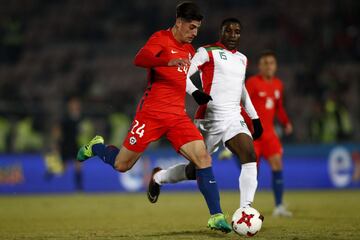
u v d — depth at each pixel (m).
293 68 80.38
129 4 92.00
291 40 84.50
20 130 62.09
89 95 77.62
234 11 90.56
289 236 22.72
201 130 25.45
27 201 48.03
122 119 64.31
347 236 22.69
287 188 62.25
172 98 22.73
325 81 74.81
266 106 34.81
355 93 75.12
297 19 86.50
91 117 65.06
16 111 63.00
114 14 92.06
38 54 86.62
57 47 87.81
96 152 25.28
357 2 82.19
